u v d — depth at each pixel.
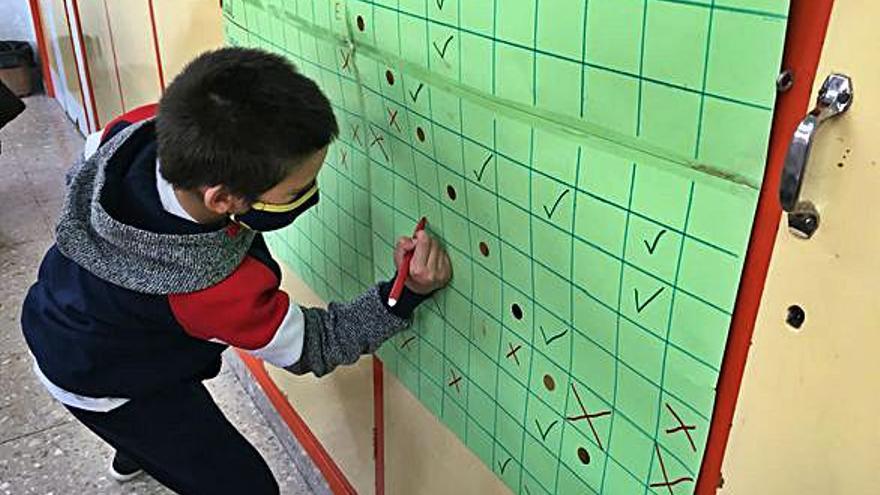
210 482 1.27
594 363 0.76
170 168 0.89
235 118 0.83
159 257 0.96
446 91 0.82
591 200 0.69
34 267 2.43
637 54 0.59
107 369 1.11
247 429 1.83
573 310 0.76
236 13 1.30
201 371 1.22
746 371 0.60
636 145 0.62
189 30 1.55
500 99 0.75
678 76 0.57
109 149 1.02
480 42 0.75
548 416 0.86
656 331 0.67
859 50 0.46
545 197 0.74
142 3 1.82
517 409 0.92
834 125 0.49
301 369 1.06
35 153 3.21
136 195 0.97
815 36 0.48
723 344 0.61
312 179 0.91
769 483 0.62
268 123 0.83
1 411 1.88
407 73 0.88
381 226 1.07
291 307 1.03
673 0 0.55
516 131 0.74
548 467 0.90
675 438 0.70
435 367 1.07
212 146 0.84
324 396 1.51
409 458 1.26
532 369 0.86
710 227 0.59
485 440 1.01
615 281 0.69
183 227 0.96
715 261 0.59
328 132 0.88
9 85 3.79
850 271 0.51
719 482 0.67
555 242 0.75
